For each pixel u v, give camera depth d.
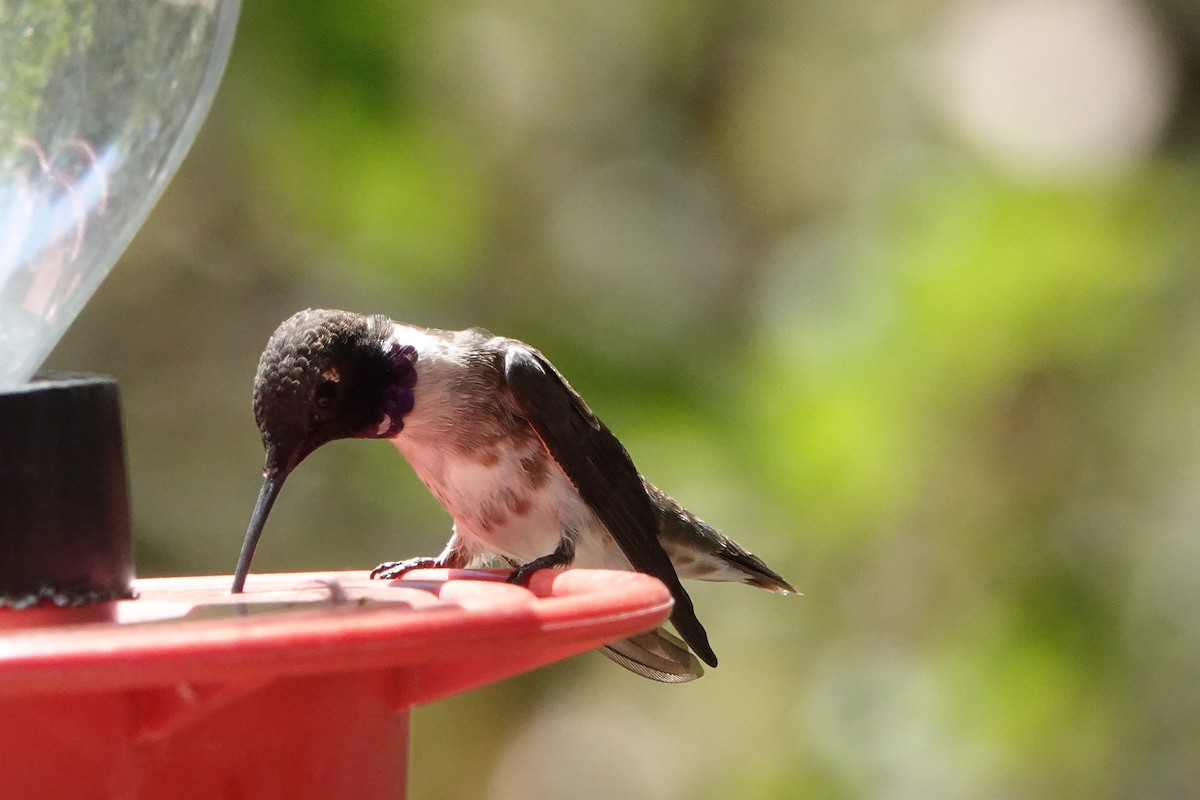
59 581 4.95
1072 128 14.03
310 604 5.02
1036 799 12.05
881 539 11.79
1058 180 12.64
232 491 13.02
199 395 13.11
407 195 12.24
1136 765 12.19
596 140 14.79
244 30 11.79
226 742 4.50
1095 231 12.14
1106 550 12.45
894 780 12.16
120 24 6.06
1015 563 12.24
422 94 12.34
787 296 12.87
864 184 14.29
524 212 13.61
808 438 11.55
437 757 13.67
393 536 12.55
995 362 11.71
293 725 4.62
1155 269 12.39
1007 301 11.69
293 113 11.94
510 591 5.13
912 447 11.65
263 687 4.56
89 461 5.07
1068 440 12.20
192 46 6.15
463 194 12.58
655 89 15.14
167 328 13.07
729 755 12.67
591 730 13.79
